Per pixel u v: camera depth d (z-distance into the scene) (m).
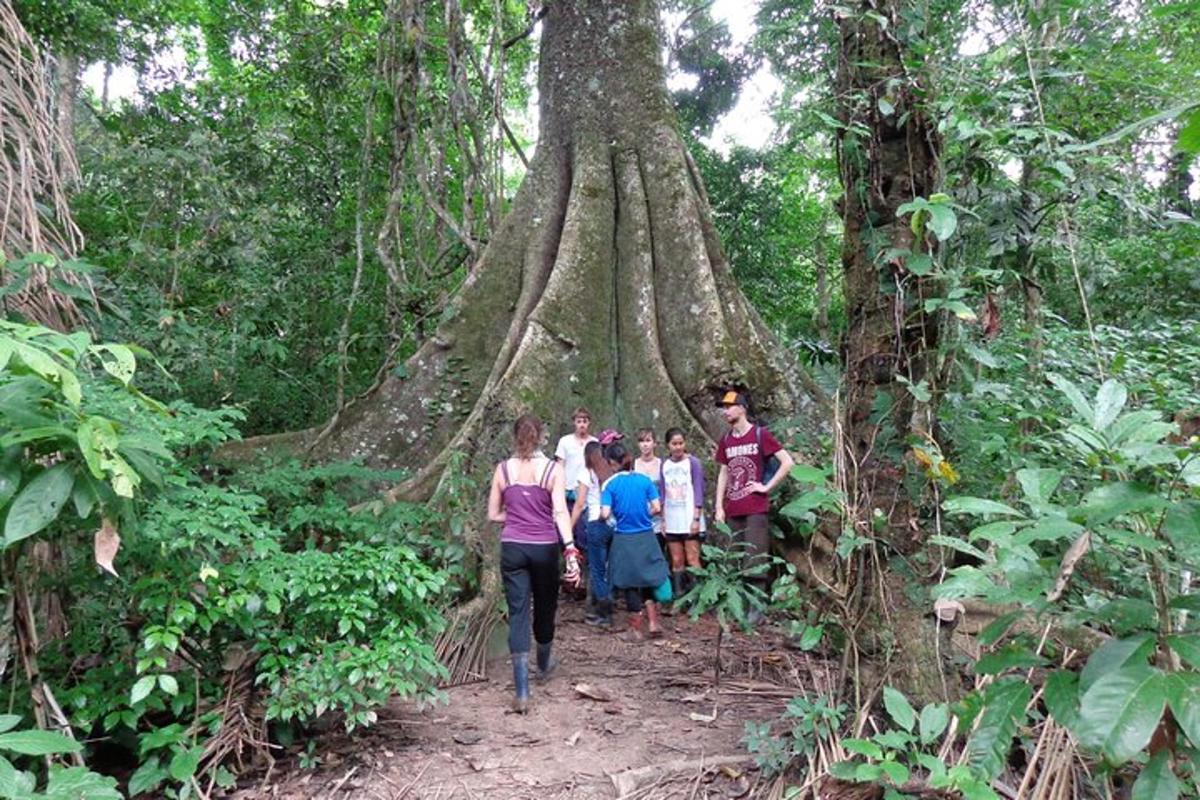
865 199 3.20
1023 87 3.65
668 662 4.94
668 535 6.01
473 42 11.40
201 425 3.52
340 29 10.49
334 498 5.36
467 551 5.50
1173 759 1.90
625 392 7.16
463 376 7.38
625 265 7.59
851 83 3.30
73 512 2.84
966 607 3.13
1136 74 3.82
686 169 8.13
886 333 3.18
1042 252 4.30
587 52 8.30
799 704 3.05
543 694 4.38
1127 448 1.95
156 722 3.52
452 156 11.19
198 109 10.18
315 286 9.48
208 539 3.35
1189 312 6.74
